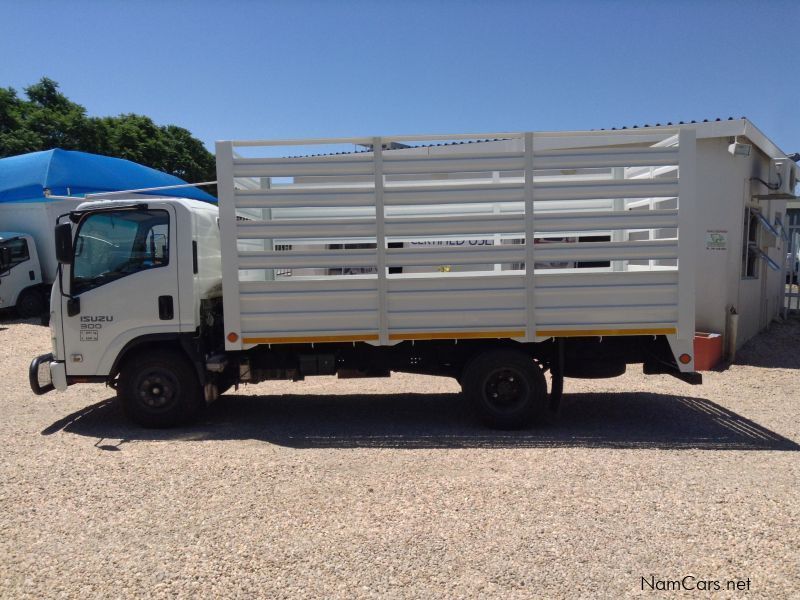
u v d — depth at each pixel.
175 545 3.65
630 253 5.77
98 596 3.14
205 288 6.26
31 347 11.05
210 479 4.70
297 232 5.84
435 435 5.91
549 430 6.06
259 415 6.75
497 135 5.75
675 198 5.86
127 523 3.95
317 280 5.85
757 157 10.88
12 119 20.47
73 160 15.08
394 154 5.78
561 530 3.79
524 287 5.83
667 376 8.70
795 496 4.29
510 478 4.66
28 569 3.41
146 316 5.98
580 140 9.54
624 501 4.21
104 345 6.02
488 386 6.04
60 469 4.95
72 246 5.96
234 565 3.42
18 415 6.77
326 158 5.79
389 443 5.66
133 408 6.11
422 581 3.24
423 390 7.98
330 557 3.49
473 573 3.31
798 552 3.51
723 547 3.57
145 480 4.69
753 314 11.52
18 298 14.57
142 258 6.00
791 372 8.79
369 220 5.82
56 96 23.14
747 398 7.39
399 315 5.88
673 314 5.80
